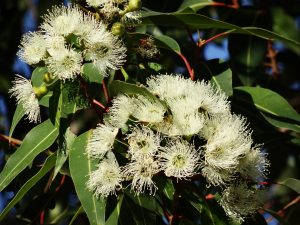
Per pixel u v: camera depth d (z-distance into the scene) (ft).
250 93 1.79
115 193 1.47
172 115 1.44
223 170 1.45
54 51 1.45
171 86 1.48
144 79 1.73
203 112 1.47
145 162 1.41
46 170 1.59
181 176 1.40
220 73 1.75
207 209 1.54
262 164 1.51
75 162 1.50
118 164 1.46
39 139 1.61
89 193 1.47
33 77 1.55
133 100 1.46
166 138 1.45
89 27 1.46
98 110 1.53
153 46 1.66
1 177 1.59
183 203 1.70
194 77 1.75
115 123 1.47
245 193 1.51
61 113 1.51
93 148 1.48
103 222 1.45
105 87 1.56
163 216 1.65
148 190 1.56
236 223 1.55
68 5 1.54
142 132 1.43
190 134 1.43
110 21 1.55
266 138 1.82
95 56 1.47
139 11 1.74
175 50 1.81
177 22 1.79
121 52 1.51
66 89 1.52
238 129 1.46
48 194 1.99
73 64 1.45
